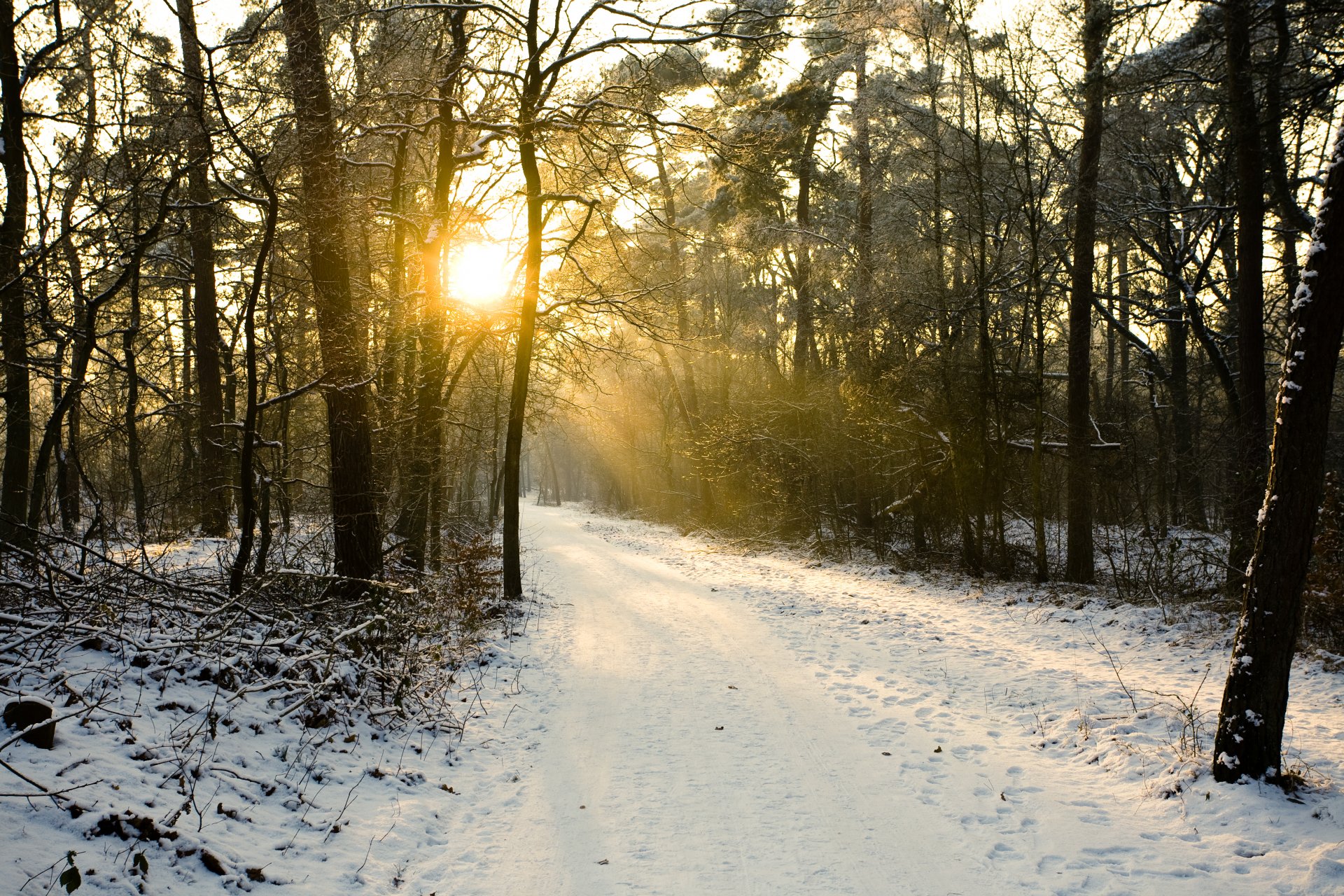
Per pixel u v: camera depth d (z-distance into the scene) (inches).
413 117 576.4
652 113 586.6
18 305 376.8
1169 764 239.8
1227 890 177.0
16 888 133.3
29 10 430.0
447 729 281.7
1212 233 842.8
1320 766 237.0
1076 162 776.3
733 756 263.0
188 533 589.0
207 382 705.0
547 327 641.6
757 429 1065.5
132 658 236.8
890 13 675.4
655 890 175.8
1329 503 379.2
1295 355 212.4
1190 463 777.6
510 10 543.5
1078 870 187.5
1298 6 463.5
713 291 1218.6
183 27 307.1
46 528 532.4
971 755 265.7
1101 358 1395.2
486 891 175.5
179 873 155.9
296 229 439.2
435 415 601.3
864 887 178.1
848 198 1090.7
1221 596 514.3
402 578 512.1
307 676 266.8
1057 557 781.9
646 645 446.6
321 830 189.8
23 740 173.9
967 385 743.7
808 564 869.8
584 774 247.4
